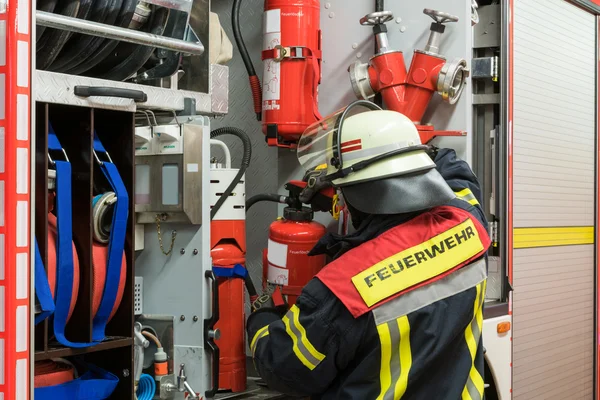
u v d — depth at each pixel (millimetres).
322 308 2045
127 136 2047
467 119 2936
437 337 2043
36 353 1765
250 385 2844
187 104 2328
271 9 2980
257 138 3324
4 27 1628
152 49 2195
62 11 1991
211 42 2771
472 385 2223
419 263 2070
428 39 2912
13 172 1617
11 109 1619
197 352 2328
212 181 2686
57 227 1814
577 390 3803
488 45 3107
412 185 2086
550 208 3492
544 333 3467
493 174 3115
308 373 2086
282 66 2965
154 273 2414
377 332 2002
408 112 2875
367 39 3104
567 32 3639
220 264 2648
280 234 2801
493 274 3137
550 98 3467
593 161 3934
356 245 2182
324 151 2393
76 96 1884
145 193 2369
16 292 1614
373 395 2037
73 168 1951
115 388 2029
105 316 1972
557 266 3574
